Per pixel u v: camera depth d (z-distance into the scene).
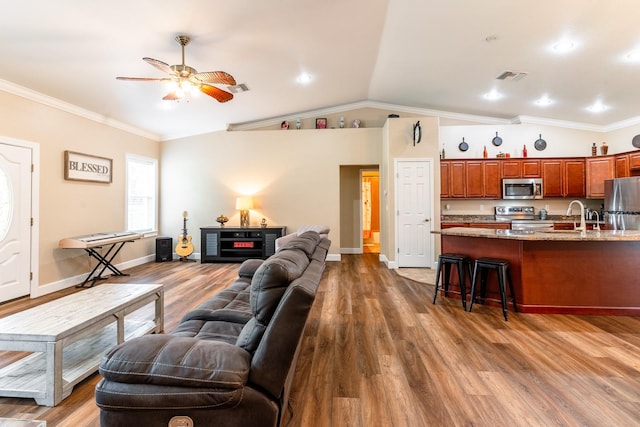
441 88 5.40
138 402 1.32
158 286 2.94
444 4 3.13
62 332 1.88
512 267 3.47
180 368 1.32
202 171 6.76
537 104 5.64
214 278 5.02
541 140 6.41
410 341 2.70
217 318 2.09
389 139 5.86
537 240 3.33
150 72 3.83
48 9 2.60
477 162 6.32
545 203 6.49
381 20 3.41
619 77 4.35
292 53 4.03
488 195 6.30
